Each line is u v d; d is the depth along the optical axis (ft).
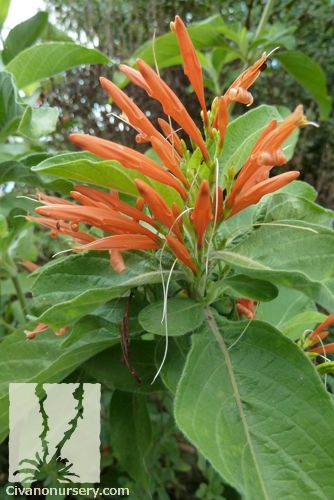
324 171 1.59
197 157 0.47
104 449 1.00
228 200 0.46
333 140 1.63
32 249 1.14
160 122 0.52
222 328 0.46
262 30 1.30
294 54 1.21
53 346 0.56
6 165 0.62
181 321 0.45
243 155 0.51
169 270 0.49
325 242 0.44
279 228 0.47
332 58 1.65
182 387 0.39
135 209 0.48
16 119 0.66
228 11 1.70
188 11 1.72
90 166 0.45
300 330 0.67
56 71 0.81
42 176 0.61
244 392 0.41
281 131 0.42
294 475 0.36
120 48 1.62
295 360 0.41
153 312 0.46
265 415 0.39
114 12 1.66
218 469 0.34
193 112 1.64
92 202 0.47
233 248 0.48
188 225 0.48
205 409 0.39
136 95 1.54
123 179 0.47
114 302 0.51
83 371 0.60
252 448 0.37
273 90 1.69
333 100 1.66
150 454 0.93
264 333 0.44
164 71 1.61
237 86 0.46
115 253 0.47
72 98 1.45
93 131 1.47
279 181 0.45
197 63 0.47
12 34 0.91
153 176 0.45
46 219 0.52
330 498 0.35
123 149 0.44
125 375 0.54
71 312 0.43
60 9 1.65
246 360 0.43
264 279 0.43
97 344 0.49
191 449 1.10
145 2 1.69
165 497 0.93
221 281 0.49
